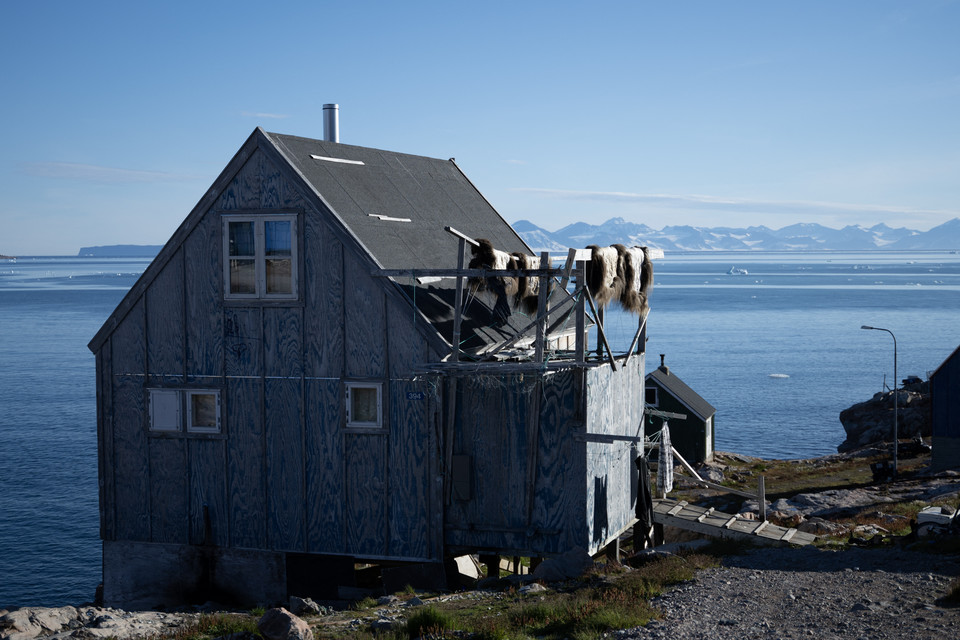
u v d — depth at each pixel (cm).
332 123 2636
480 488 1902
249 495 2050
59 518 5675
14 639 1498
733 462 5784
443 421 1908
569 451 1844
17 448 7981
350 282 1950
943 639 1145
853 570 1761
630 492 2286
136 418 2127
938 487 3872
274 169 2002
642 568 1877
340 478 1980
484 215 2736
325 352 1977
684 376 13262
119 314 2122
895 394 4728
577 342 1839
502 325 2195
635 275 2173
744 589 1555
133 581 2147
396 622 1383
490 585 1867
